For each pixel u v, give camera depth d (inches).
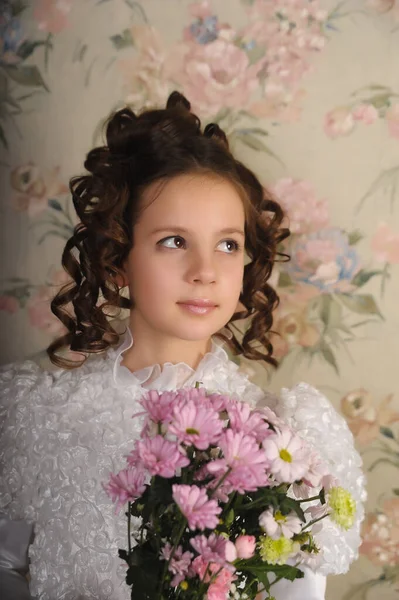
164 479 30.2
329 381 59.2
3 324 60.6
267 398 47.1
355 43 57.6
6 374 48.3
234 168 45.6
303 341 59.4
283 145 58.4
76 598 42.5
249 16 58.2
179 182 43.1
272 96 58.4
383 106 57.5
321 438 44.3
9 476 45.3
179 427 28.9
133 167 44.9
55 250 59.9
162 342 45.6
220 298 43.2
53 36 58.9
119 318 52.6
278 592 42.7
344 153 58.0
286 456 30.6
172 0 58.4
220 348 47.8
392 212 57.9
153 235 42.9
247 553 29.4
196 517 27.4
